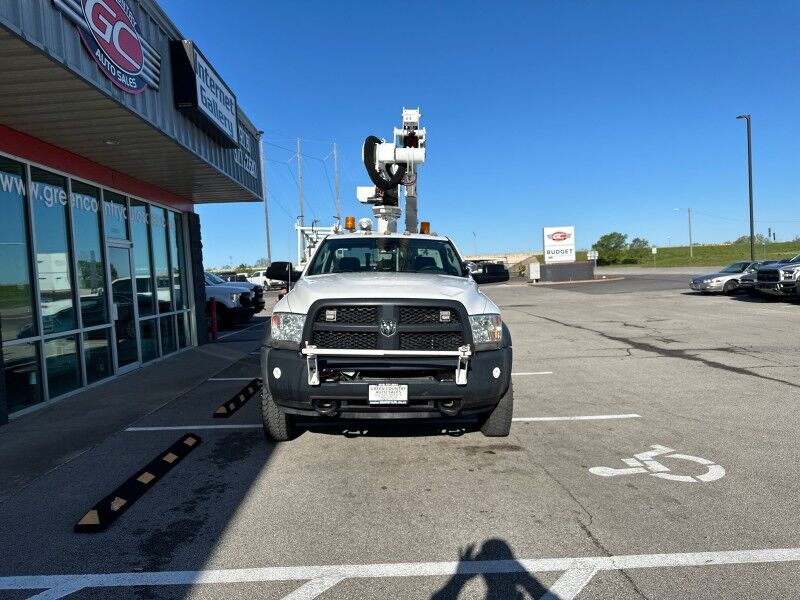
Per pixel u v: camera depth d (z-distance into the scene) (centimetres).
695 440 545
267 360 484
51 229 787
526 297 2819
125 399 773
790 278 2003
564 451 520
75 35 547
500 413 539
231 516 394
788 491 420
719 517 379
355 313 464
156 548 351
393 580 312
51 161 782
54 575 322
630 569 318
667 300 2319
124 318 990
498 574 316
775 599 288
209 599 296
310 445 545
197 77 809
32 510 411
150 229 1120
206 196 1291
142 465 505
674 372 894
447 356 458
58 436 597
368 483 448
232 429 611
